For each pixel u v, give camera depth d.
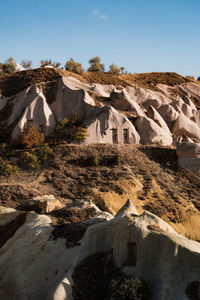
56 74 72.06
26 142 51.50
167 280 18.08
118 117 56.53
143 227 20.53
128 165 46.16
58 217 29.25
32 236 25.97
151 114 63.50
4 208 33.34
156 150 51.72
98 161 46.03
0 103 67.19
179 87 85.88
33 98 63.25
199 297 17.14
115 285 18.78
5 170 40.31
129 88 75.12
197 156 47.28
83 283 19.80
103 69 90.44
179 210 37.19
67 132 55.03
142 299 17.89
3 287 22.42
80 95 61.34
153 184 41.69
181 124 65.12
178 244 19.08
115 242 21.09
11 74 77.00
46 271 22.33
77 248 23.28
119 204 36.62
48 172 42.94
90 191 38.09
